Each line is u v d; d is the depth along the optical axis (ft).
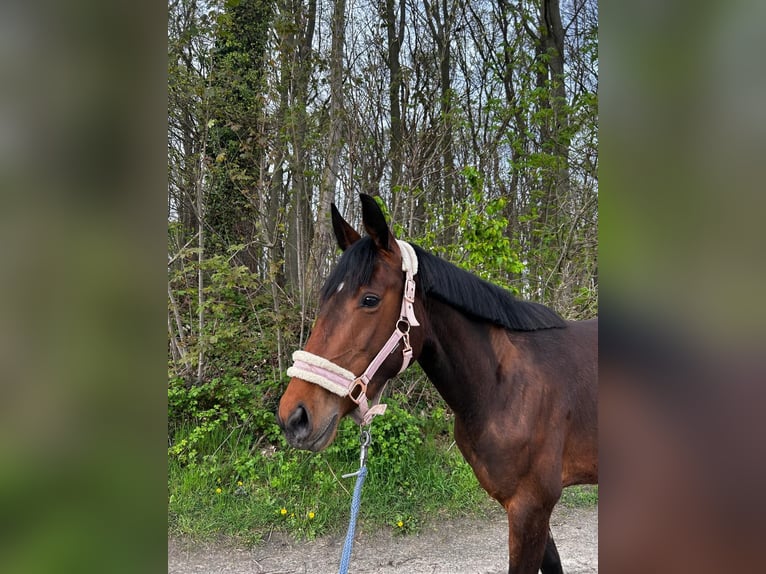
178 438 11.65
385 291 5.12
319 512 10.02
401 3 21.11
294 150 14.23
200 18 13.44
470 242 13.35
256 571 8.55
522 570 5.66
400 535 9.71
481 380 5.74
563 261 18.01
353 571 8.57
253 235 14.73
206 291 13.10
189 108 13.50
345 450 11.25
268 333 13.67
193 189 14.25
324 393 4.90
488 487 5.89
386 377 5.26
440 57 19.04
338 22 15.21
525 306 6.45
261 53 14.97
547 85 20.98
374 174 17.46
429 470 11.40
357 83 16.10
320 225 14.43
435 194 20.04
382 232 5.18
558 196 19.75
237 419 12.30
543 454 5.68
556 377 5.97
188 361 12.27
